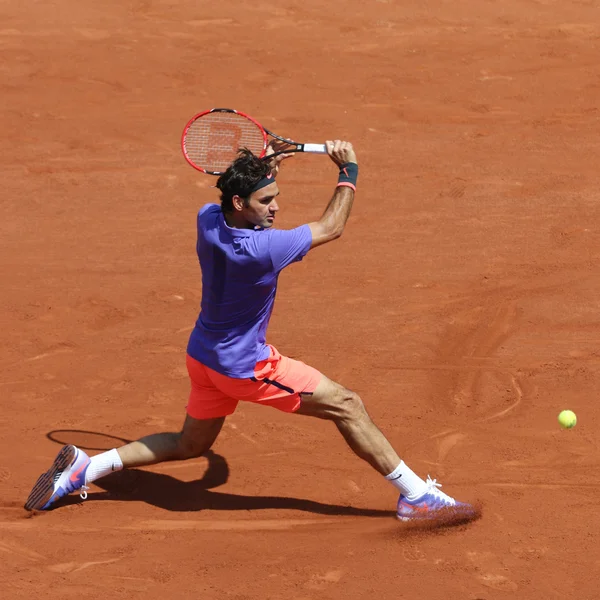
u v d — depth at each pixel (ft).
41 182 145.69
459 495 70.85
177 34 210.18
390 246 122.42
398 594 58.95
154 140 161.89
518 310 103.81
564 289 108.99
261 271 60.18
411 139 160.76
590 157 151.02
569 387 87.51
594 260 116.57
